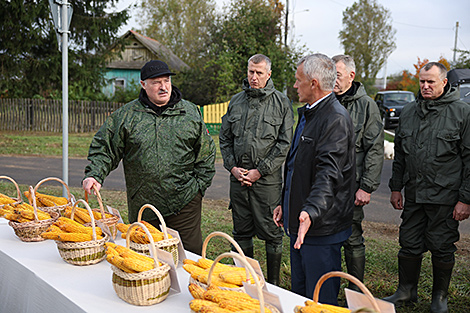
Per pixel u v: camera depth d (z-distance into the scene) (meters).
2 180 8.00
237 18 19.66
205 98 20.83
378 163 3.21
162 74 2.87
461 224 5.83
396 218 6.11
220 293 1.68
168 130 3.04
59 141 13.44
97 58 16.56
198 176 3.25
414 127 3.25
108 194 7.21
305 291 2.69
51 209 2.93
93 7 16.11
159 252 2.00
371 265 4.29
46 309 2.11
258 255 4.62
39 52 15.83
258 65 3.52
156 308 1.85
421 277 3.99
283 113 3.56
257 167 3.51
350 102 3.32
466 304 3.48
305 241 2.47
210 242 4.88
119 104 16.92
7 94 18.66
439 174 3.10
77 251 2.26
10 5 14.12
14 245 2.63
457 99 3.08
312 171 2.46
